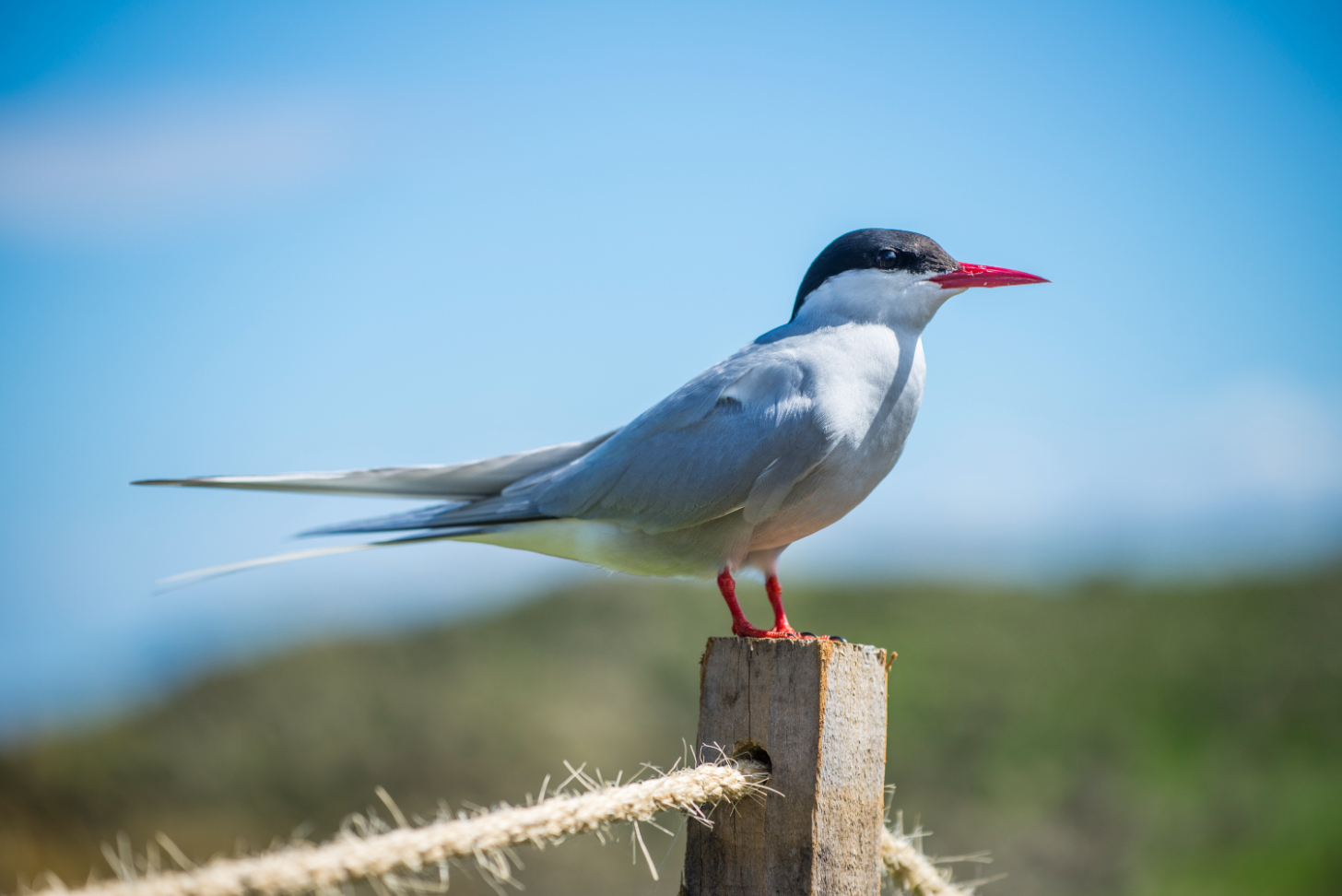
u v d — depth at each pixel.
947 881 3.05
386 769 9.84
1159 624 11.27
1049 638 11.43
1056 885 8.09
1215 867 7.89
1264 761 8.90
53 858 9.11
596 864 8.34
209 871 1.51
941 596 12.66
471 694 10.80
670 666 11.31
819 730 2.21
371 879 1.65
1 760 10.12
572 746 10.02
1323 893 7.36
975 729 9.84
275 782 9.84
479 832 1.78
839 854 2.23
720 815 2.28
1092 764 9.18
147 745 10.26
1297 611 10.86
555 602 12.39
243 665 11.39
